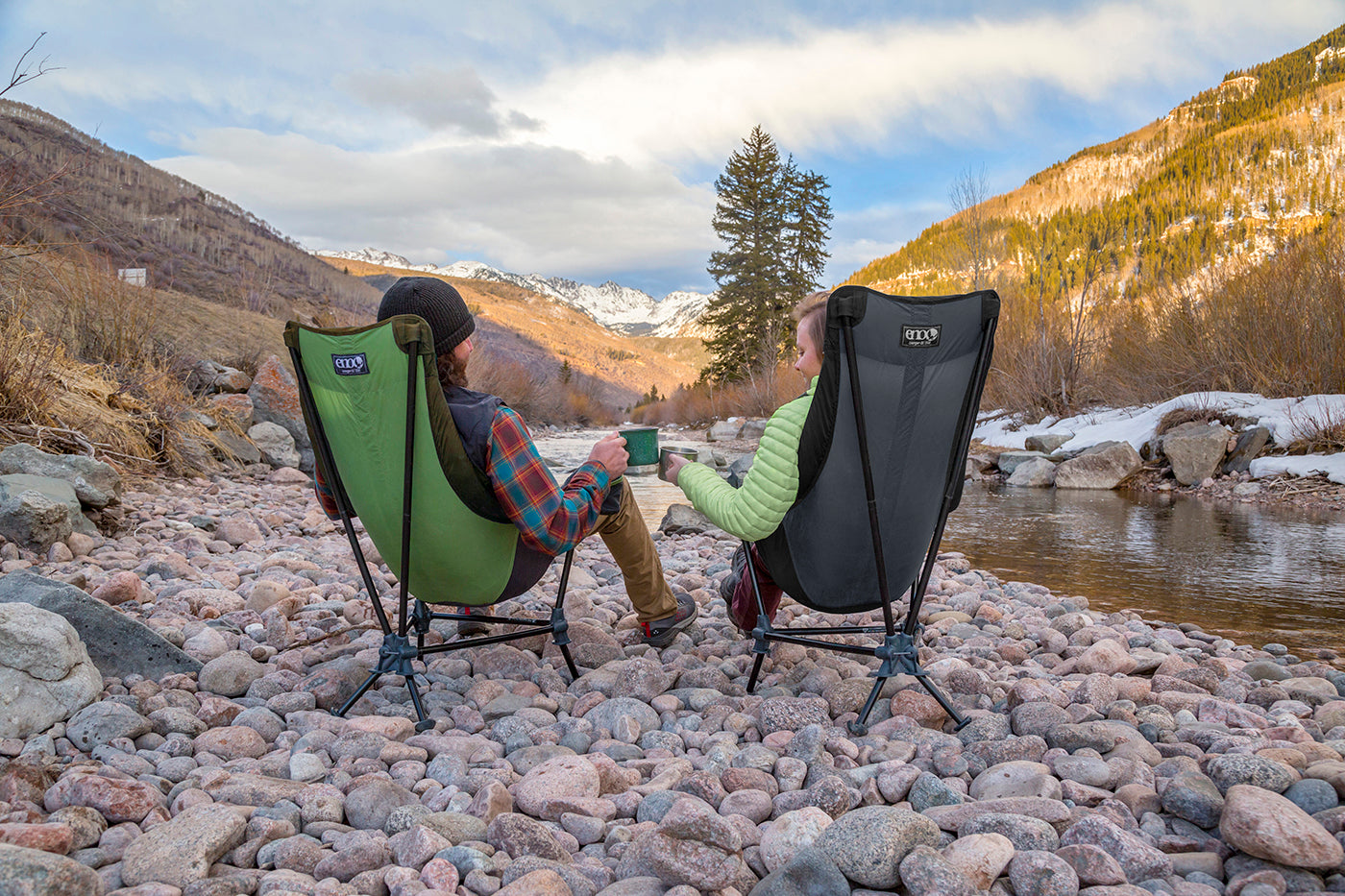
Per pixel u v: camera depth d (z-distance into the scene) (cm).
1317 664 271
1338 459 745
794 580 221
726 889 136
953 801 163
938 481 208
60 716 193
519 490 203
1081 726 196
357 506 212
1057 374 1198
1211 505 714
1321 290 870
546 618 317
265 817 151
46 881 112
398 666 218
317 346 191
